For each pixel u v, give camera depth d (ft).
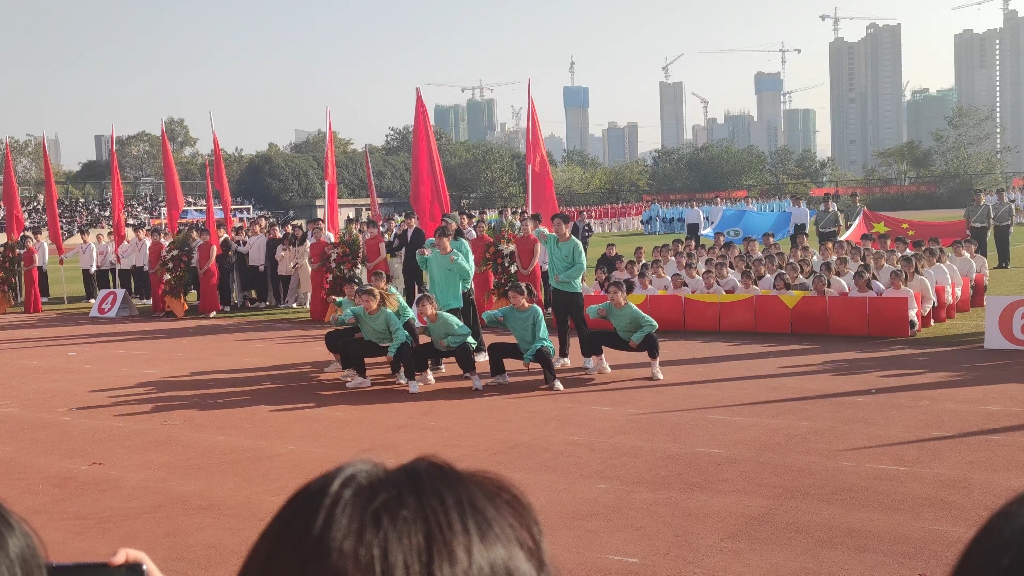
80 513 21.11
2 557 3.53
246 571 3.40
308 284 68.03
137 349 49.16
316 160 242.58
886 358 38.63
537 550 3.56
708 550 17.34
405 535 3.24
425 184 56.18
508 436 27.25
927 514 18.95
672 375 36.50
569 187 241.35
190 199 207.72
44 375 41.42
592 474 22.82
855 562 16.48
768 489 21.06
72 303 78.13
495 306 53.72
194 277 67.26
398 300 36.04
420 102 56.08
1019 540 3.15
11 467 25.44
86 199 210.79
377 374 39.40
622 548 17.58
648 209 165.07
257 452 26.27
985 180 185.68
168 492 22.54
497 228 53.57
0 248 74.79
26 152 268.62
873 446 24.54
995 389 31.48
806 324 46.52
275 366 42.01
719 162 251.60
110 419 31.45
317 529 3.28
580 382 35.94
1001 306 40.14
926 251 52.13
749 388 33.22
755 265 53.62
